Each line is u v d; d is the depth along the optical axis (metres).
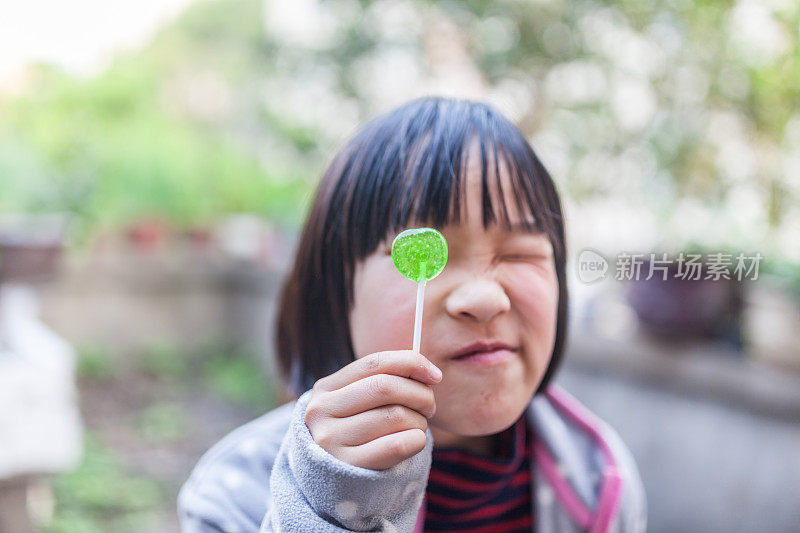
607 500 0.61
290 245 2.88
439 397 0.50
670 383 1.36
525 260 0.52
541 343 0.51
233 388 2.79
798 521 1.13
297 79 2.07
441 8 1.63
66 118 3.37
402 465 0.45
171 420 2.46
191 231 3.39
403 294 0.50
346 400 0.45
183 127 3.77
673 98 1.29
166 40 3.80
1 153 3.03
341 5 1.86
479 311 0.48
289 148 2.47
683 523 1.33
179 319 3.20
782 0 1.08
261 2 3.11
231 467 0.58
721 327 1.37
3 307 1.96
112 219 3.17
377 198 0.51
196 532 0.55
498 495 0.60
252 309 3.11
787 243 1.14
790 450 1.16
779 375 1.23
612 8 1.39
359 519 0.44
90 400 2.58
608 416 1.48
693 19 1.23
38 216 2.88
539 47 1.52
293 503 0.45
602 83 1.45
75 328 3.01
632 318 1.50
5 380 1.38
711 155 1.24
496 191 0.50
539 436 0.62
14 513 1.31
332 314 0.55
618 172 1.40
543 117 1.55
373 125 0.56
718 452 1.27
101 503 1.83
